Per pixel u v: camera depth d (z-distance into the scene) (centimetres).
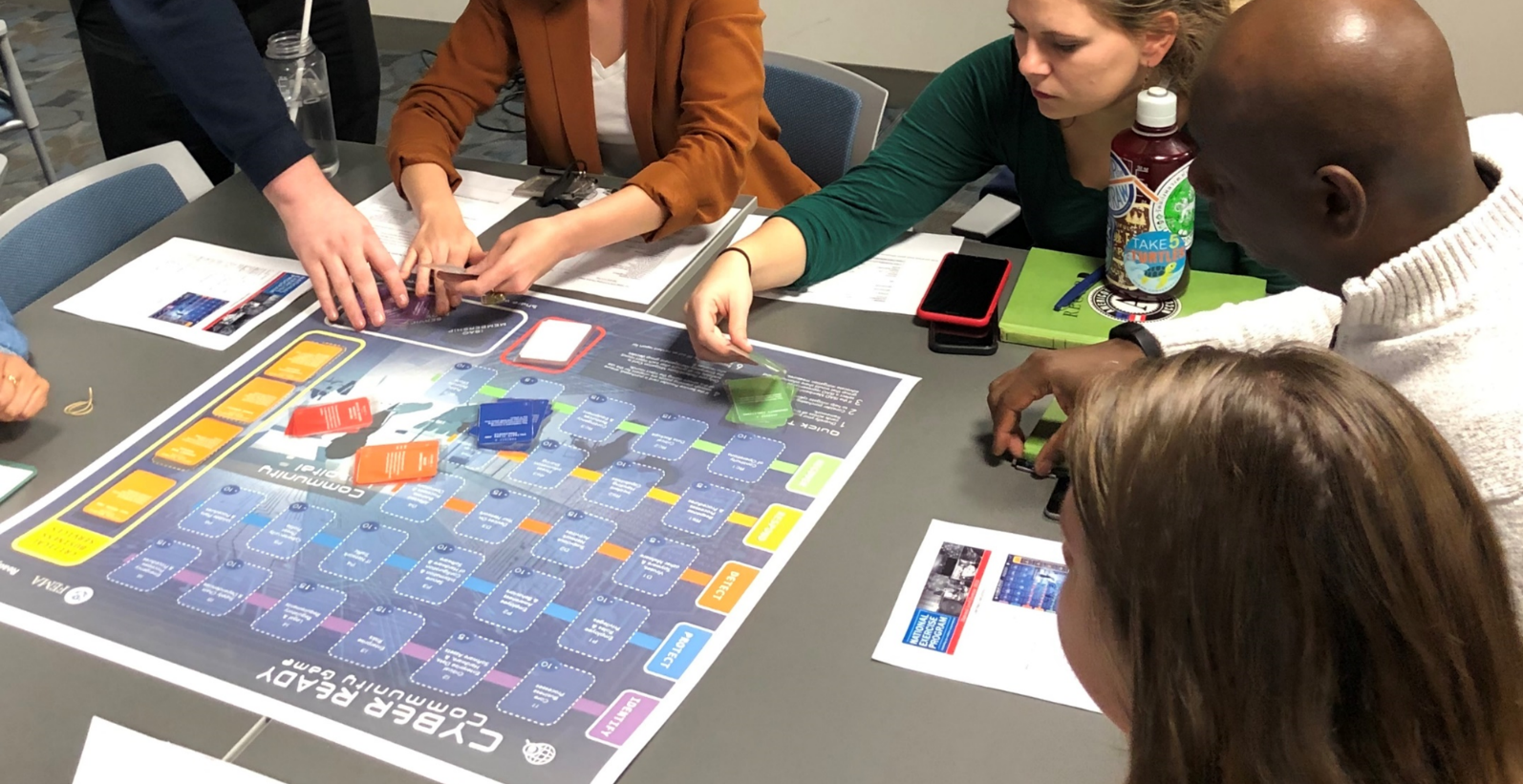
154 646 85
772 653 82
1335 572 41
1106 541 45
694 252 137
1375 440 42
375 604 87
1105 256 124
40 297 139
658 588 88
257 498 98
